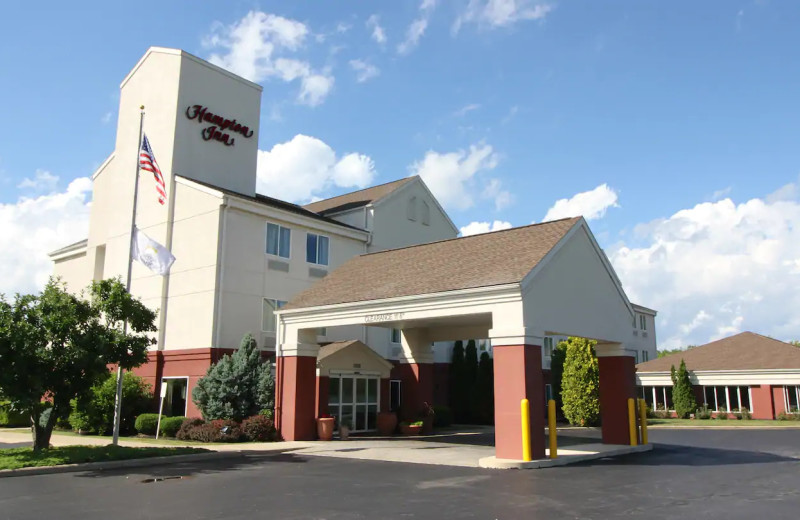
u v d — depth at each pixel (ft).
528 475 43.93
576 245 60.85
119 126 99.50
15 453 51.88
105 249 100.94
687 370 132.87
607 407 65.21
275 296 86.74
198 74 93.30
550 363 132.36
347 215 108.37
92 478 43.62
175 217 87.04
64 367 52.42
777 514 30.22
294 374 70.03
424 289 59.47
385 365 86.12
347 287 70.49
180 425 73.67
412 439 74.79
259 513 31.04
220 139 94.68
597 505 32.50
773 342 133.69
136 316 56.03
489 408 109.70
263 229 86.58
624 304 67.31
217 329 79.00
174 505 33.30
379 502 33.65
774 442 74.28
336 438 73.87
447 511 31.09
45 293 53.47
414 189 115.85
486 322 74.64
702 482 40.60
